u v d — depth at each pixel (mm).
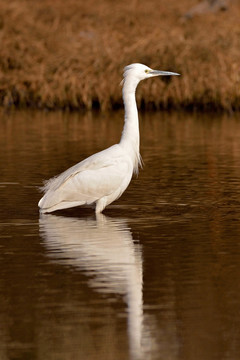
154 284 10125
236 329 8734
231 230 12867
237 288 9977
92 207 14852
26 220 13719
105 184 13977
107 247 11867
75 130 26625
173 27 37031
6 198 15438
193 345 8359
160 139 24281
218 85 32406
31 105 34531
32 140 24016
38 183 16891
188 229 12969
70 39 36969
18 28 36844
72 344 8398
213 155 20906
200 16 39219
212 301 9516
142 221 13586
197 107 32938
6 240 12336
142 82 33125
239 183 16922
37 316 9102
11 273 10625
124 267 10852
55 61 34750
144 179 17547
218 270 10695
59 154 21094
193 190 16234
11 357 8164
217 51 33375
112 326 8820
